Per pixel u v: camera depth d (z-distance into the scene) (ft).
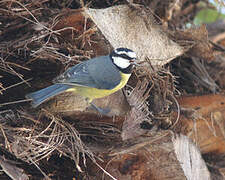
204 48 38.17
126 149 30.09
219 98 35.50
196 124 35.37
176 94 36.17
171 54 35.42
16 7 32.35
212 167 36.47
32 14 31.91
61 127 29.53
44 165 29.86
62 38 31.91
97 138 31.22
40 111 30.07
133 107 30.66
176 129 34.06
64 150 28.76
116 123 31.14
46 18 32.55
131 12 33.81
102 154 30.07
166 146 30.99
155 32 35.14
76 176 30.27
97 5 36.91
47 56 30.45
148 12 35.17
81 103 30.30
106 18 32.37
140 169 30.35
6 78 32.17
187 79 39.81
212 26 51.83
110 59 31.14
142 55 33.81
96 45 32.22
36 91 30.50
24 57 30.99
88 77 29.94
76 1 35.81
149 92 32.99
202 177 31.65
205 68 41.34
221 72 41.01
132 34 33.63
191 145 32.68
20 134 28.09
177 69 40.04
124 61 30.83
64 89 29.09
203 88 39.45
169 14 39.19
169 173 30.55
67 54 32.09
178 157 30.86
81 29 31.76
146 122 32.78
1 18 31.89
